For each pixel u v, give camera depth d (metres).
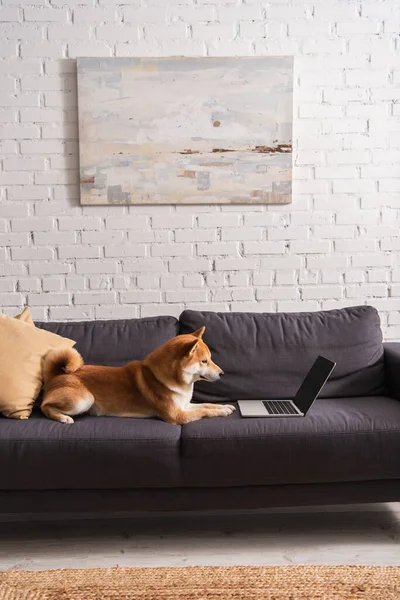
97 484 2.04
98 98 3.10
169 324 2.66
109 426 2.11
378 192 3.24
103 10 3.08
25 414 2.21
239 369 2.52
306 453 2.05
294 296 3.28
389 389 2.54
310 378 2.39
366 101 3.19
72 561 2.00
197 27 3.12
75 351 2.38
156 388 2.25
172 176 3.17
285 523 2.28
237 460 2.05
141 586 1.72
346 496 2.11
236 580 1.76
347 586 1.72
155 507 2.09
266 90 3.14
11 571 1.83
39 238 3.19
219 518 2.34
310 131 3.19
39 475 2.02
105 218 3.20
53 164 3.15
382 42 3.16
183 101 3.13
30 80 3.10
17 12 3.06
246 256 3.25
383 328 3.31
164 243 3.22
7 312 3.21
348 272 3.28
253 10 3.12
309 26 3.14
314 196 3.23
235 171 3.18
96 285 3.22
